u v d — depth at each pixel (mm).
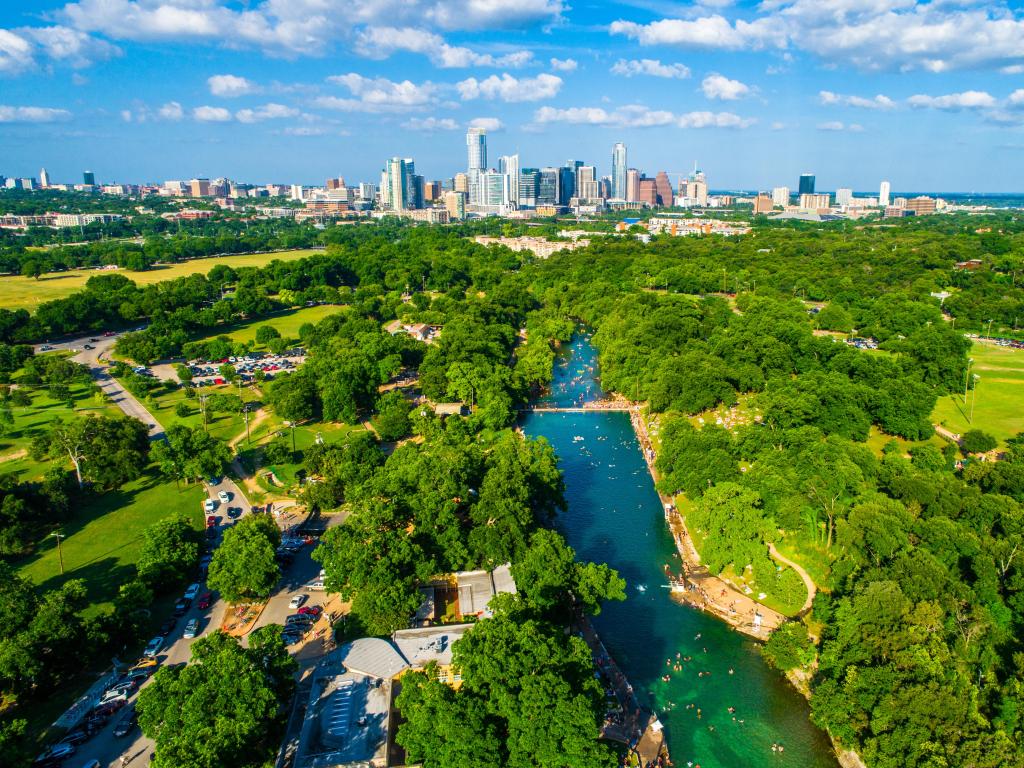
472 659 138125
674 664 179125
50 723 151125
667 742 155375
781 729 159625
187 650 174375
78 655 159875
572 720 124500
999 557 183375
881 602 159500
